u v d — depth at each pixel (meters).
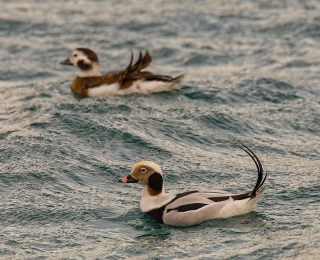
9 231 12.08
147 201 12.80
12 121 18.05
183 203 12.41
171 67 23.61
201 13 28.41
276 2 29.52
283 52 24.41
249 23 27.28
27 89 21.39
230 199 12.41
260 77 21.50
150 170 12.74
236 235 11.75
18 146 15.77
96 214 12.80
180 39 25.97
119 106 19.05
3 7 29.08
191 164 15.26
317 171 14.84
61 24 27.39
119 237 11.88
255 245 11.34
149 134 16.88
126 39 26.00
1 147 15.67
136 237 11.87
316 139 16.98
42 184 14.06
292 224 12.10
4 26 26.97
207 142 16.66
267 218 12.39
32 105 19.16
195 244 11.48
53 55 24.62
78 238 11.86
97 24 27.41
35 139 16.20
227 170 14.97
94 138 16.48
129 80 20.59
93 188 14.03
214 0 30.00
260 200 13.27
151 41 25.83
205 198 12.42
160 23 27.44
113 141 16.38
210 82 21.25
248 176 14.62
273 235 11.70
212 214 12.27
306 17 27.62
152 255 11.15
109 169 14.91
